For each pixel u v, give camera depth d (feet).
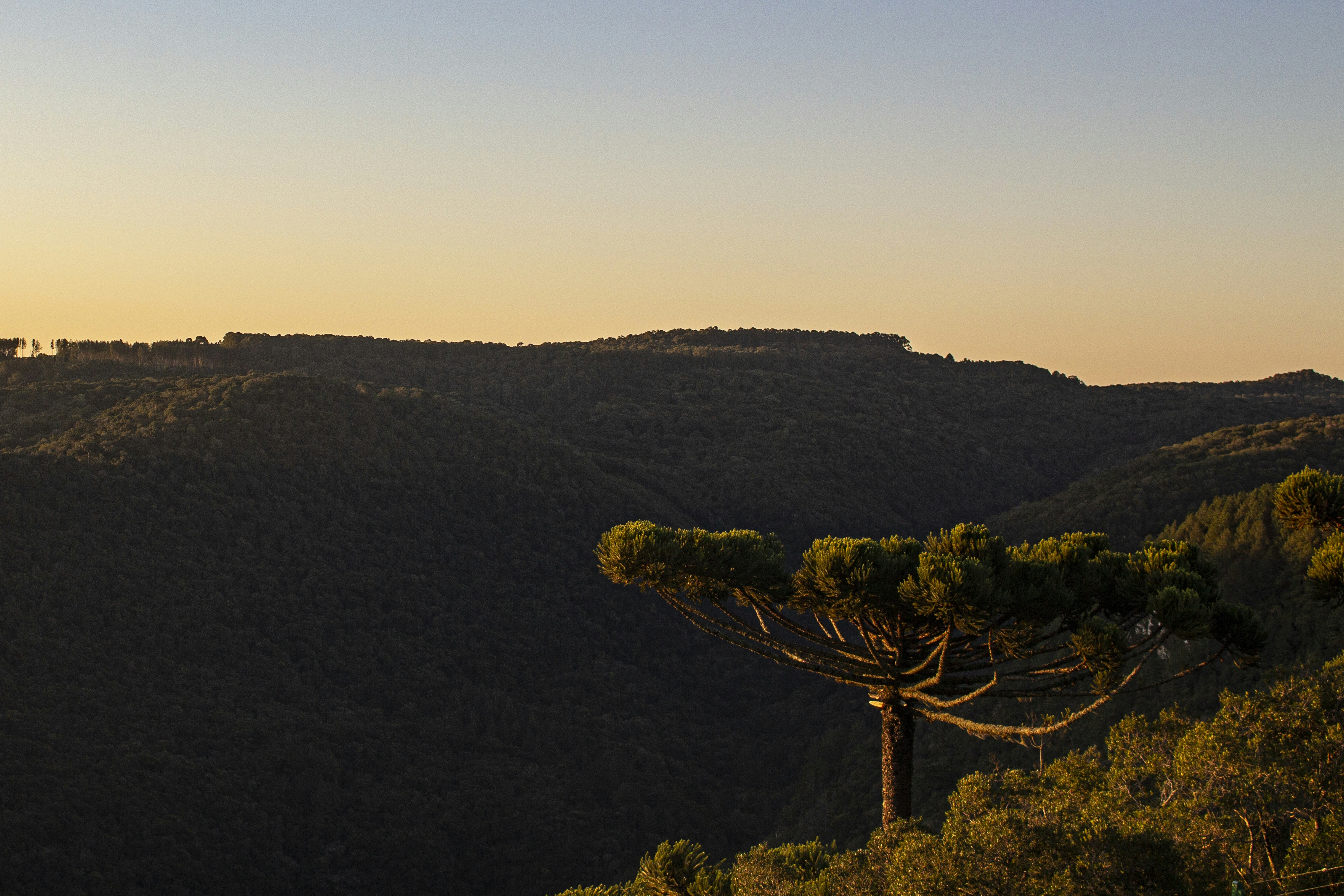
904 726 40.63
